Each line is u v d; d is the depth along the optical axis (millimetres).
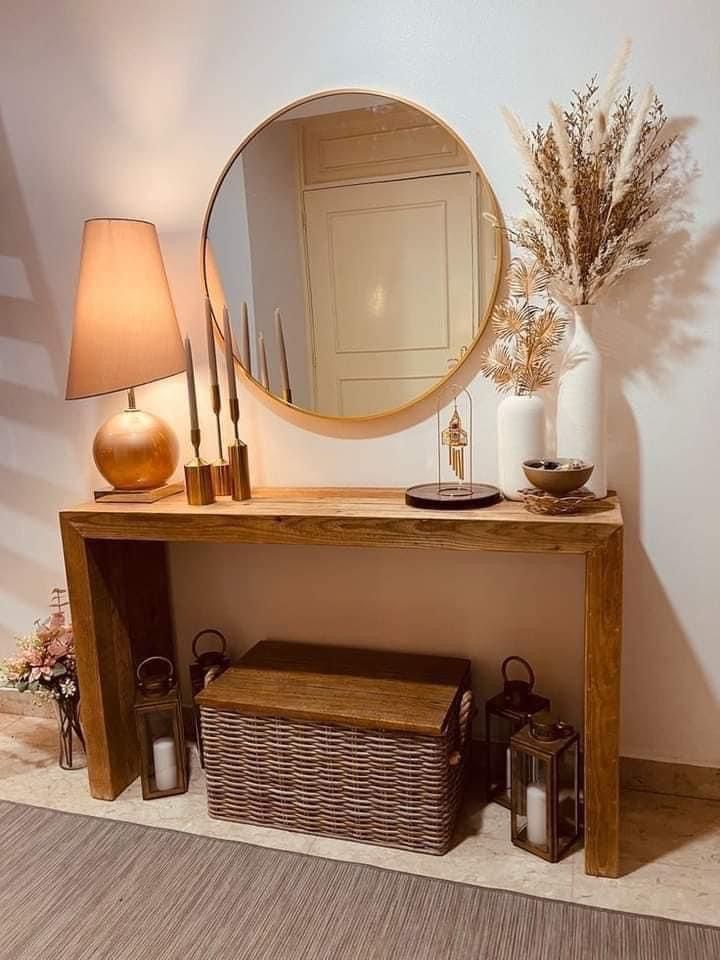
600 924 1605
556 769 1758
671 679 2002
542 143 1807
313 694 1941
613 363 1889
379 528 1758
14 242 2314
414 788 1821
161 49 2070
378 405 2072
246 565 2303
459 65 1861
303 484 2201
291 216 2047
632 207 1749
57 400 2385
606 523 1603
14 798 2137
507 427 1861
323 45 1945
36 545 2516
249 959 1558
